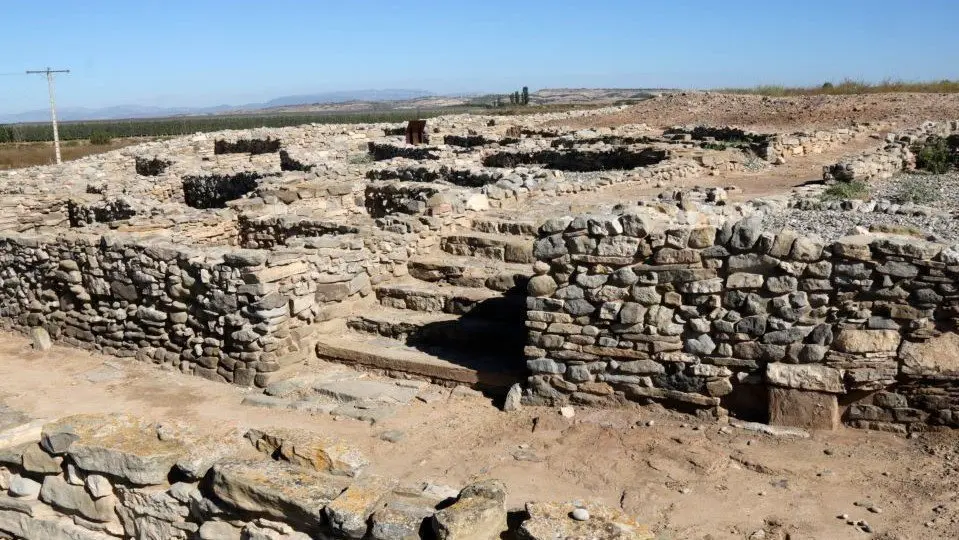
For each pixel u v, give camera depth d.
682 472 6.30
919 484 5.80
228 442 5.60
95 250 10.11
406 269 10.91
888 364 6.46
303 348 9.14
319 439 5.41
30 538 6.23
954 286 6.20
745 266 6.79
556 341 7.63
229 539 5.23
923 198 12.77
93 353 10.34
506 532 4.73
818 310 6.63
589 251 7.34
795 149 20.06
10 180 20.95
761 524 5.52
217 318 8.98
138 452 5.49
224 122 108.50
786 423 6.80
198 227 13.04
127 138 70.69
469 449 7.00
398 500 4.88
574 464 6.58
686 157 18.30
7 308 11.44
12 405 8.51
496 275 10.10
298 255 9.02
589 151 19.83
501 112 63.22
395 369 8.77
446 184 14.59
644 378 7.36
